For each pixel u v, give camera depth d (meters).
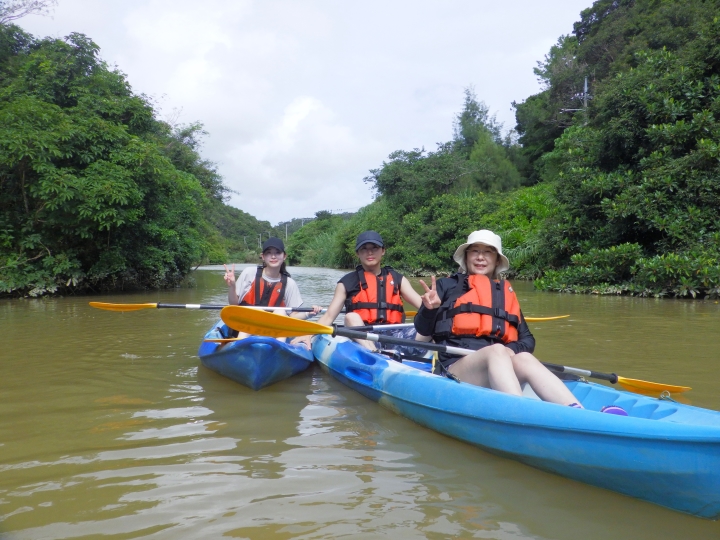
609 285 11.24
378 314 4.31
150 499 2.05
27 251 10.72
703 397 3.41
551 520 1.92
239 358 3.73
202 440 2.70
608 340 5.44
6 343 5.41
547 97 30.44
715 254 9.91
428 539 1.79
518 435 2.37
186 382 3.90
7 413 3.13
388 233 26.91
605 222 12.88
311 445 2.64
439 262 22.53
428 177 27.61
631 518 1.94
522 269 16.41
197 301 10.03
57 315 7.66
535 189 21.27
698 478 1.86
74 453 2.51
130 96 12.52
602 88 14.40
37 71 11.42
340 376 3.93
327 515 1.94
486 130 35.00
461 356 3.08
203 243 16.80
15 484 2.18
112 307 4.96
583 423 2.13
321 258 41.91
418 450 2.58
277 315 3.45
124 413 3.14
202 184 21.44
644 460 1.97
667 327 6.31
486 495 2.11
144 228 11.97
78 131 10.20
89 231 10.90
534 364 2.71
